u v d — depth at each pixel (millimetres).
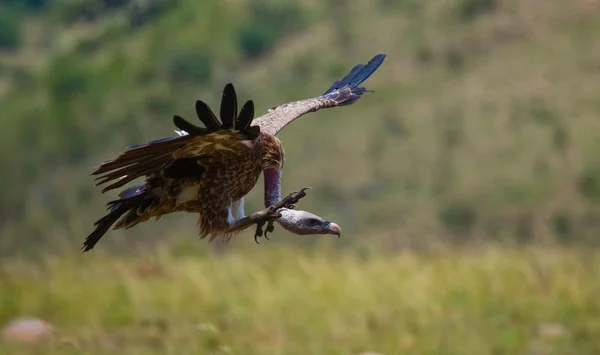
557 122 49344
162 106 59844
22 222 50625
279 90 60281
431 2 63562
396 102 55344
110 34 64188
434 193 47344
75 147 58469
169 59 62156
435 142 50875
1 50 72938
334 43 63062
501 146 49312
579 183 44906
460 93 54375
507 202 45156
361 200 48281
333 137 53188
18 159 57750
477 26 59844
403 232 45094
